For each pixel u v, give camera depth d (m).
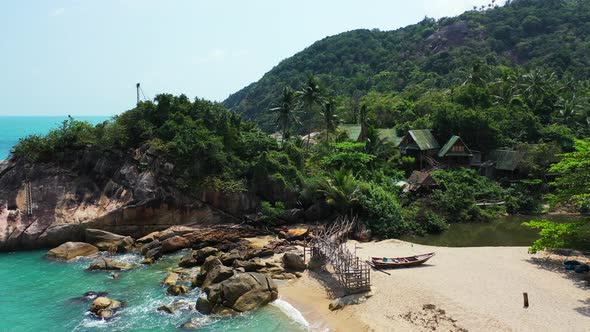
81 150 49.50
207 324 25.67
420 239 45.22
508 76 92.56
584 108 83.56
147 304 28.91
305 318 26.05
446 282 29.86
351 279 28.78
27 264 37.97
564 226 32.78
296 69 170.25
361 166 57.69
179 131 50.44
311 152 63.56
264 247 39.38
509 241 44.03
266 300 28.19
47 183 46.91
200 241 42.72
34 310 28.31
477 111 73.06
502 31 163.75
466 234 47.22
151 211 45.78
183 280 33.28
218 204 47.72
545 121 81.12
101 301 28.00
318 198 49.88
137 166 48.19
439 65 137.12
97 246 42.06
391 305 26.59
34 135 50.62
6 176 47.25
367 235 43.88
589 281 29.72
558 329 22.72
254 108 151.62
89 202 46.62
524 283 29.47
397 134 78.81
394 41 182.12
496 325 23.33
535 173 62.56
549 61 130.88
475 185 60.47
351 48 170.62
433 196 54.97
